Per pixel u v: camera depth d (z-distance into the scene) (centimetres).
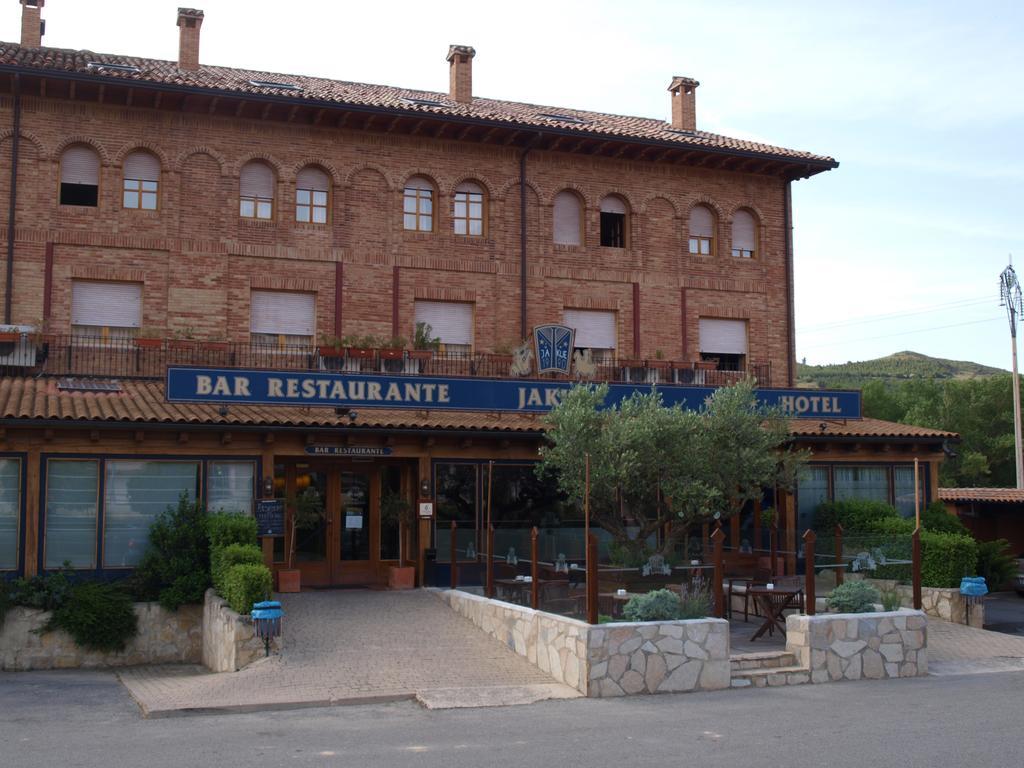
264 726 1080
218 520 1686
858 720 1100
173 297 2208
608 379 2366
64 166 2183
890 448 2331
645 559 1659
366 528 2047
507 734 1030
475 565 1980
